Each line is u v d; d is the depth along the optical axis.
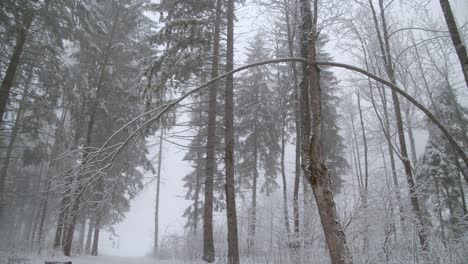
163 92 11.73
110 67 17.23
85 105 16.56
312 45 5.25
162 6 13.03
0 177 16.30
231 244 10.17
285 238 9.06
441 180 15.55
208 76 13.05
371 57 13.55
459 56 6.07
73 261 12.22
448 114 14.84
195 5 12.53
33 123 14.12
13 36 12.65
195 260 12.11
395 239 7.58
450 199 15.63
